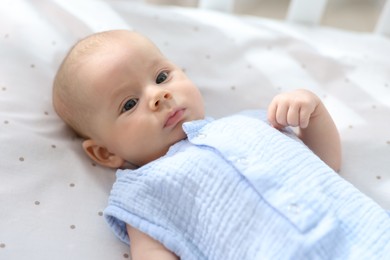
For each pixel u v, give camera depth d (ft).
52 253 2.85
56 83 3.34
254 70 3.86
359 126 3.52
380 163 3.35
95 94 3.13
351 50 4.04
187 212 2.85
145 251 2.82
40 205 3.03
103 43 3.23
